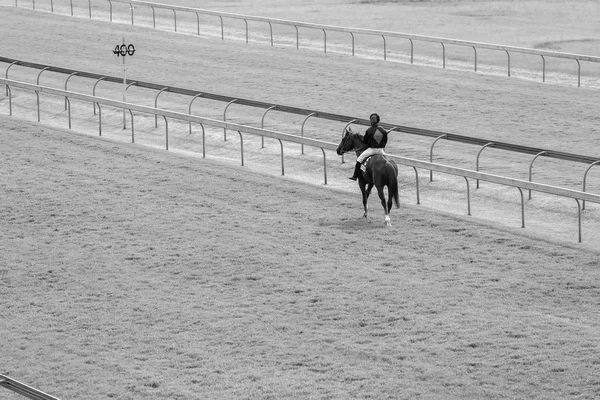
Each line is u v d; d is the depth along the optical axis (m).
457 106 37.16
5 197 28.19
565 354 18.23
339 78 41.47
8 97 40.22
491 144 28.39
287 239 24.50
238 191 28.20
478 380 17.52
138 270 23.17
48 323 20.73
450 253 23.27
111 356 19.17
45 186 28.98
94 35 49.88
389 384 17.53
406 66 43.47
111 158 31.53
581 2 59.47
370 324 19.94
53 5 57.81
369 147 25.34
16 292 22.34
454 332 19.34
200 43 48.38
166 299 21.61
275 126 35.09
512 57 45.78
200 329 20.12
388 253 23.44
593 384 17.17
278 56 45.56
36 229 25.95
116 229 25.67
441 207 27.14
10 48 47.06
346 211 26.42
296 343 19.30
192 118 31.45
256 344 19.36
